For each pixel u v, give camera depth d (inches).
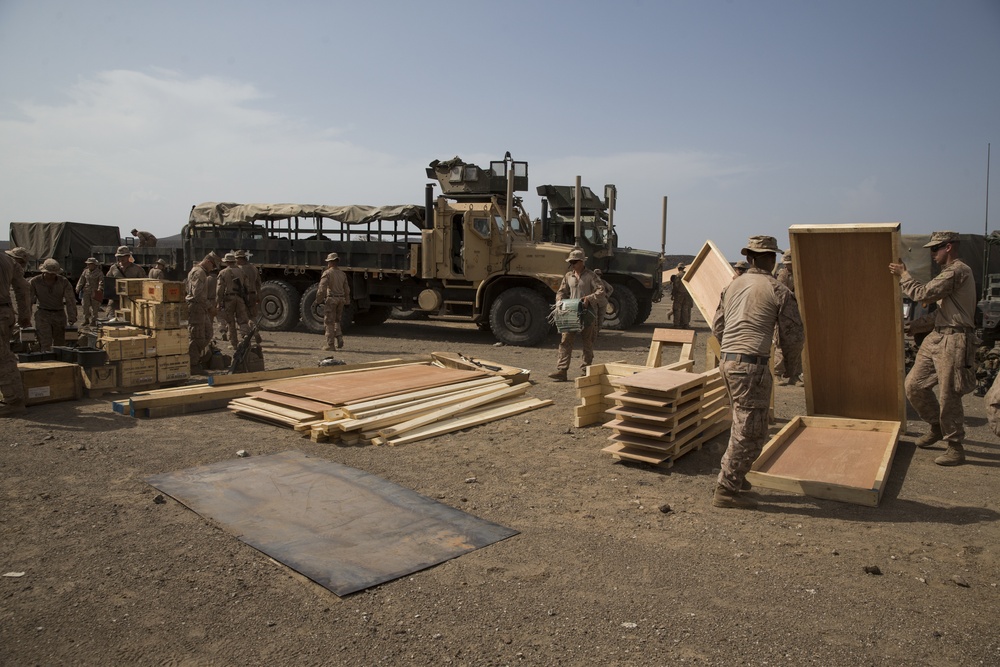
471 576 131.6
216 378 293.7
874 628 113.0
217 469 195.9
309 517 160.2
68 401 290.0
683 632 111.3
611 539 151.3
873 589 127.3
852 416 250.7
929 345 212.7
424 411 258.5
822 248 232.2
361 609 118.5
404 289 565.9
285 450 219.8
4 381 260.4
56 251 810.8
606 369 264.7
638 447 207.6
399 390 272.4
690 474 201.6
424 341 542.6
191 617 115.2
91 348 312.2
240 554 140.3
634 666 101.7
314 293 568.1
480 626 113.2
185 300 327.3
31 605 118.7
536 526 159.0
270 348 475.5
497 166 560.1
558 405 299.3
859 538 152.3
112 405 274.7
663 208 717.3
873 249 224.8
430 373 317.7
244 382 301.7
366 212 552.1
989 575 133.5
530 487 187.9
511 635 110.4
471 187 566.3
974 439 242.8
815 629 112.5
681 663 102.6
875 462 201.9
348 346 501.0
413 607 119.4
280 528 153.2
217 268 597.6
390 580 129.0
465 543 146.9
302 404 252.7
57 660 102.4
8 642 107.0
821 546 147.8
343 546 143.9
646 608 119.5
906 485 190.1
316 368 330.0
